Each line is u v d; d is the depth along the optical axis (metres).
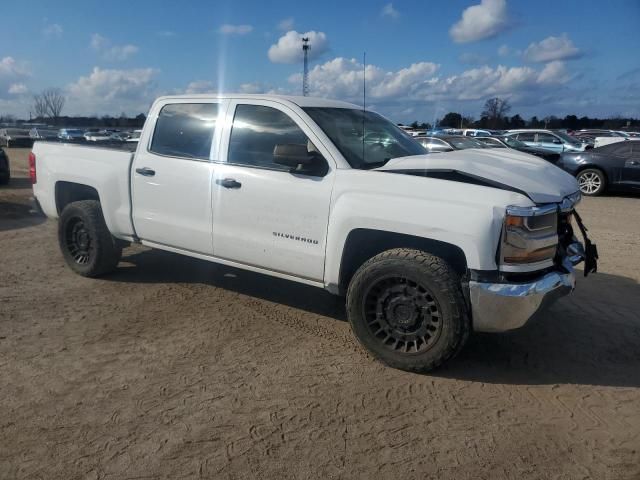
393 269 3.71
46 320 4.69
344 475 2.78
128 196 5.21
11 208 10.12
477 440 3.08
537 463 2.88
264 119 4.48
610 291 5.63
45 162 5.99
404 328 3.80
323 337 4.44
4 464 2.81
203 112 4.82
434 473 2.80
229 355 4.09
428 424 3.23
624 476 2.79
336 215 3.95
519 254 3.46
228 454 2.92
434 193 3.62
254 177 4.38
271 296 5.39
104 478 2.72
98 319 4.73
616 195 14.01
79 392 3.53
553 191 3.72
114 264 5.79
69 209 5.73
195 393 3.53
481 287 3.47
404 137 5.04
